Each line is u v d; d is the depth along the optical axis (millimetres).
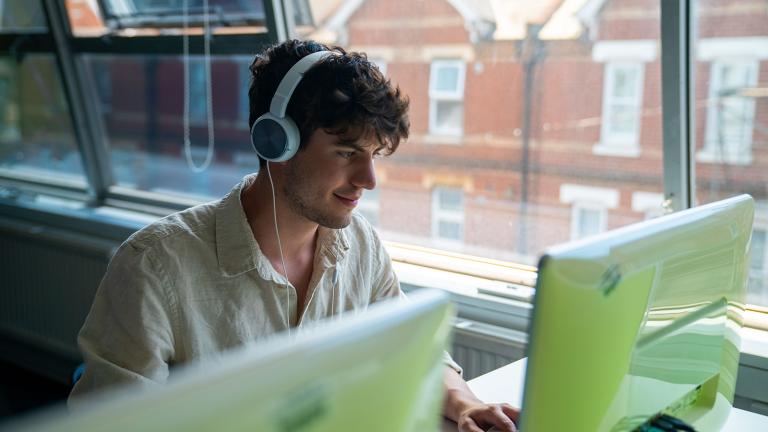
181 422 521
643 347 981
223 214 1361
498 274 2500
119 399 502
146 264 1267
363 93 1238
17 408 3268
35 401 3336
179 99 3355
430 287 2430
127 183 3686
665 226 1000
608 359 913
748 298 2129
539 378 838
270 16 2820
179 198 3494
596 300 861
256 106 1343
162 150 3510
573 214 2418
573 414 888
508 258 2580
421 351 738
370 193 2832
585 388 890
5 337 3740
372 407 681
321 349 622
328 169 1282
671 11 2012
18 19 3584
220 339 1339
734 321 1208
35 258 3490
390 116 1266
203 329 1317
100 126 3654
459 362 2299
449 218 2678
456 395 1375
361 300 1566
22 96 3785
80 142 3631
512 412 1325
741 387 1834
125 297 1246
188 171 3455
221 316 1338
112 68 3508
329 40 2799
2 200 3754
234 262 1337
